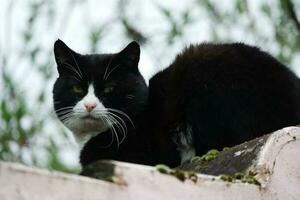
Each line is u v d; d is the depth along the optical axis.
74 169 5.53
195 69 5.04
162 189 2.55
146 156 5.14
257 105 4.87
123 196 2.41
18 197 2.12
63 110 5.25
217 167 3.18
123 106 5.19
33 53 5.78
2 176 2.10
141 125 5.19
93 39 6.41
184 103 5.03
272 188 2.90
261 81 4.93
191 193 2.64
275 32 7.15
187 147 5.04
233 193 2.79
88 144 5.27
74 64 5.25
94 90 5.18
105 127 5.21
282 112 4.86
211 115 4.87
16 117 5.42
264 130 4.82
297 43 7.11
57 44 5.28
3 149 5.40
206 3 7.17
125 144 5.18
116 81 5.21
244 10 7.18
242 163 3.06
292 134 3.00
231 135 4.82
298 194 2.94
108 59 5.28
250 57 5.06
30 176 2.16
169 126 5.11
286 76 5.01
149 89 5.38
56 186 2.22
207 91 4.91
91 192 2.32
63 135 5.61
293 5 7.07
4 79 5.57
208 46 5.27
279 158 2.96
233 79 4.92
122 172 2.46
